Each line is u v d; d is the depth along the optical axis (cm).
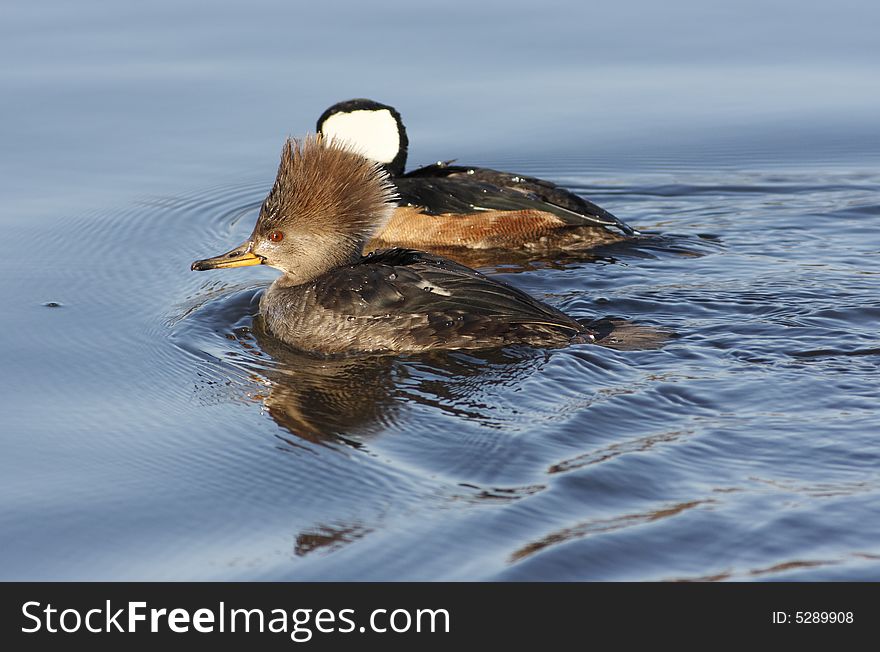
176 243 1733
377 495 969
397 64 2403
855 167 2031
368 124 1934
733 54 2481
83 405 1166
